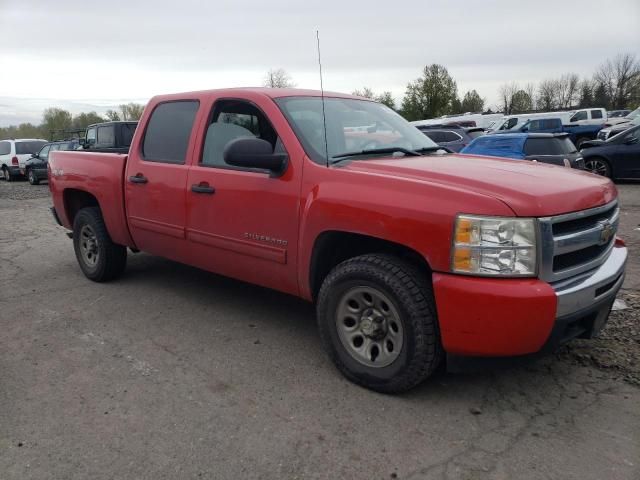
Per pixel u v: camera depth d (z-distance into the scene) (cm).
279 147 391
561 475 266
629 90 6212
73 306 515
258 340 429
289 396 342
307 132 390
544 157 1177
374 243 354
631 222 909
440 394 342
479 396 339
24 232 958
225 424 312
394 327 332
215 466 276
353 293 346
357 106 459
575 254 320
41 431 308
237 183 408
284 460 280
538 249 292
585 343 407
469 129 2170
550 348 303
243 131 423
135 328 457
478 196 297
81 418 321
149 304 516
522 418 315
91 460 282
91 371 380
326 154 373
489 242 290
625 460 276
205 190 432
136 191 503
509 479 263
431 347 315
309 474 269
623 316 457
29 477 269
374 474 269
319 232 353
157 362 393
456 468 272
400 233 313
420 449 287
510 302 285
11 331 456
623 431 300
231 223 417
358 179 341
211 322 468
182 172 455
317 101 432
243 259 418
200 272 621
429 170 338
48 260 713
